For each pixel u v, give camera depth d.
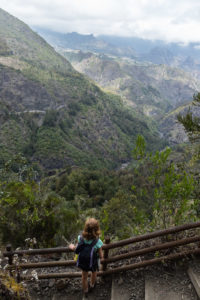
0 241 6.45
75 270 4.54
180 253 3.64
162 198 4.26
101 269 3.96
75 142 133.12
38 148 108.81
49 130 126.06
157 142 183.12
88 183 57.72
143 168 4.41
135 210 4.48
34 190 7.71
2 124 113.12
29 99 155.25
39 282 4.23
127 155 149.75
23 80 159.25
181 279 3.50
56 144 115.94
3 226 6.50
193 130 6.56
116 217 16.19
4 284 3.21
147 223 4.57
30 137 116.31
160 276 3.63
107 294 3.73
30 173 8.64
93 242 3.36
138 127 194.00
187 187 4.01
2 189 7.31
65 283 4.06
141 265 3.73
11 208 6.77
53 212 6.94
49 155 106.19
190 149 6.55
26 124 122.69
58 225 6.84
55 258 5.60
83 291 3.90
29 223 6.57
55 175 82.69
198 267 3.54
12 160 8.61
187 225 3.42
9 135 109.19
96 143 145.88
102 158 132.00
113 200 19.34
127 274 3.86
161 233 3.49
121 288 3.66
